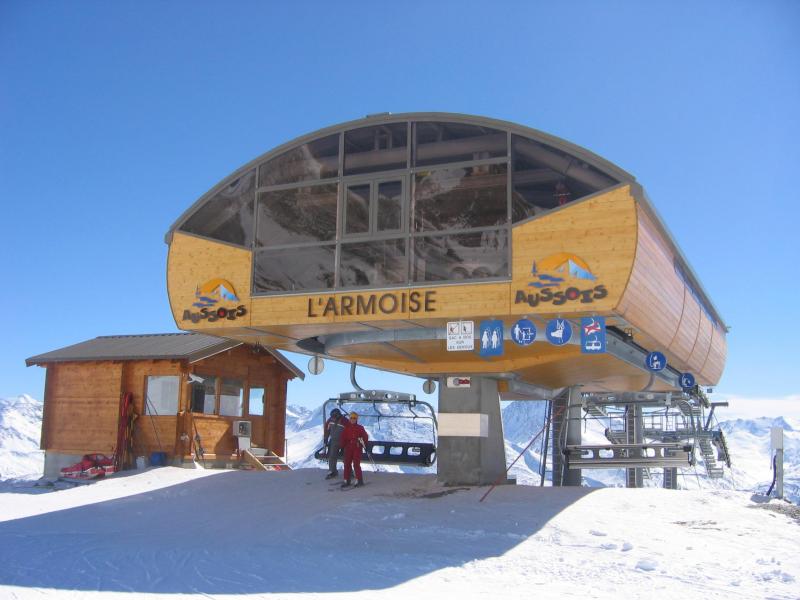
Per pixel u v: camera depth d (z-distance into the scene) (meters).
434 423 18.81
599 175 13.56
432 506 14.55
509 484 17.89
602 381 23.92
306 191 15.61
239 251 15.88
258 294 15.55
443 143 14.79
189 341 24.28
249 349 25.66
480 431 17.47
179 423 22.42
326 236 15.30
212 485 18.47
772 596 8.19
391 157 15.11
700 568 9.66
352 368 19.56
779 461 15.98
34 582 8.88
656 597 8.20
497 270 13.95
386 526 12.96
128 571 9.55
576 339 15.61
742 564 9.87
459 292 14.11
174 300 16.25
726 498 14.90
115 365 23.42
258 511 15.04
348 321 14.79
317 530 12.79
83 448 23.44
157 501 17.00
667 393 25.69
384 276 14.72
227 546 11.59
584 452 19.12
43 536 12.84
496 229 14.10
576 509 13.69
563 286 13.45
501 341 13.95
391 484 17.30
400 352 17.48
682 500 14.45
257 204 15.93
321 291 15.09
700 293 20.84
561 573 9.51
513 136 14.32
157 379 23.17
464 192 14.45
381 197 15.04
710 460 31.72
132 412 22.95
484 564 10.06
